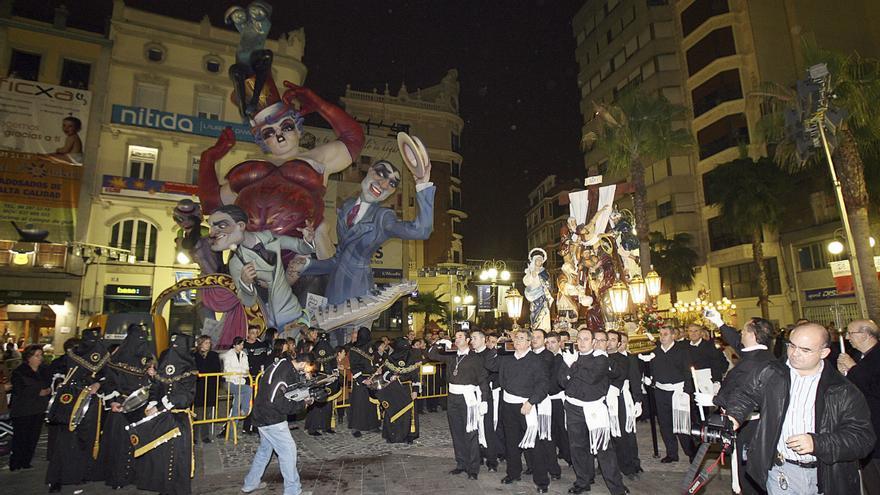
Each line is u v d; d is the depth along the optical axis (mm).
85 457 6332
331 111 21094
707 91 36031
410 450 8258
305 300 18656
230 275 17078
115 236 23500
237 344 9977
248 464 7480
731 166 24609
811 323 3227
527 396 6168
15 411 7262
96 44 24250
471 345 6805
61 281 22391
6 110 22125
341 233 18688
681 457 7570
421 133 42469
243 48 20281
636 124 19719
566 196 14336
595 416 5758
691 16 37781
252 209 18812
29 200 22047
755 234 24938
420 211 17359
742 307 31562
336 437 9344
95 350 6398
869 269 14445
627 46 43438
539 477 5980
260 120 20328
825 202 25781
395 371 8766
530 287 13039
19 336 22406
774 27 34156
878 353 4492
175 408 5672
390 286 18234
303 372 6000
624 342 7242
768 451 3250
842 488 3072
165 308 23609
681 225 35969
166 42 25500
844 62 14781
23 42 23078
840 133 14688
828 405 3117
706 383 7008
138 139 24141
